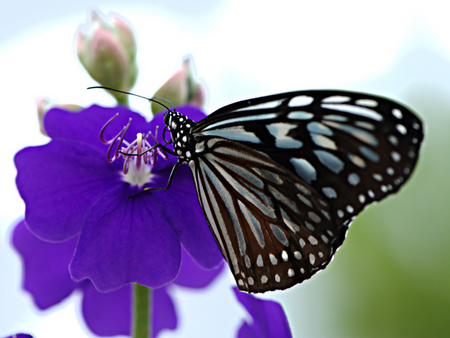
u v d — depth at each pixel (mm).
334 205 504
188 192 519
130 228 511
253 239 514
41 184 510
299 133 505
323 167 504
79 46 538
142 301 523
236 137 512
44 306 538
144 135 521
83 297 543
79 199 512
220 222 514
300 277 510
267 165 509
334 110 501
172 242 511
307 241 508
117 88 537
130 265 507
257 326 524
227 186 514
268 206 511
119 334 545
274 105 507
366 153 499
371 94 496
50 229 509
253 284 515
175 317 554
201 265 514
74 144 516
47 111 517
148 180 520
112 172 518
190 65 539
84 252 506
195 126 513
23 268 537
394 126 495
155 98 535
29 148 511
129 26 541
